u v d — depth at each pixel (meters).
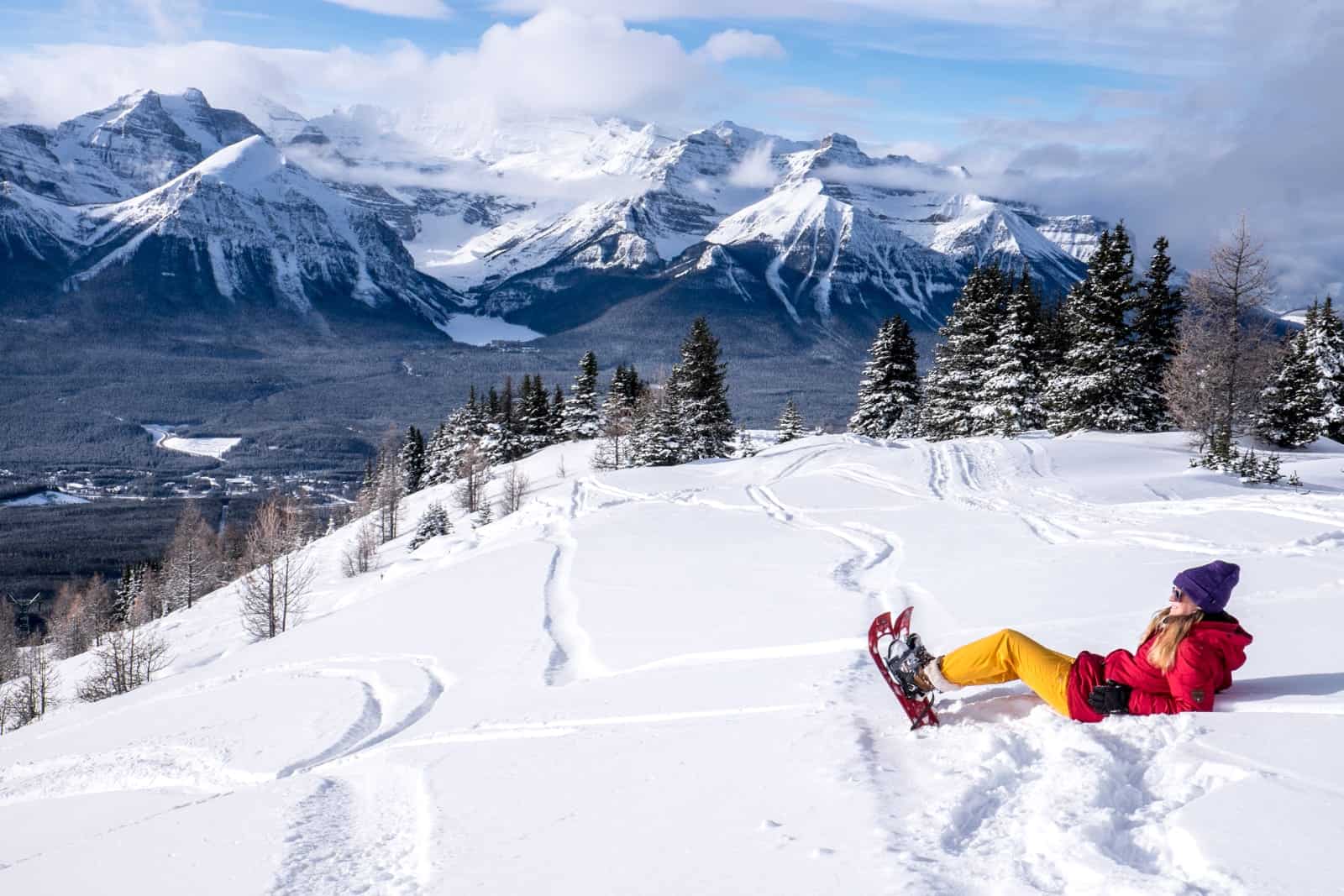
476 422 94.56
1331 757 3.69
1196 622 4.41
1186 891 2.77
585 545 19.12
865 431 61.09
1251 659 5.45
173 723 10.35
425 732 7.60
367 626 14.41
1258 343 37.03
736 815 4.03
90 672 44.59
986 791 3.91
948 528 17.47
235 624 50.56
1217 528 14.12
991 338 54.78
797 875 3.31
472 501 69.69
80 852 4.91
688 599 12.48
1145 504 18.75
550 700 7.84
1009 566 11.77
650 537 19.64
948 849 3.37
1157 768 3.85
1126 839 3.26
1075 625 7.55
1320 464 31.47
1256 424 42.38
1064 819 3.41
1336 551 10.09
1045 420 51.06
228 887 4.09
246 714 9.89
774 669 7.32
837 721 5.28
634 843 3.90
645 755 5.27
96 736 10.80
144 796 7.56
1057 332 54.34
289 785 5.82
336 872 4.18
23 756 10.66
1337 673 4.90
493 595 14.97
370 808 5.21
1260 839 3.06
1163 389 44.72
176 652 46.50
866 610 9.71
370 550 61.12
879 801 3.89
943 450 35.56
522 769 5.43
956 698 5.35
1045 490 25.31
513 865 3.88
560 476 70.88
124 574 95.38
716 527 20.80
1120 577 9.85
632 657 9.44
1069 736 4.32
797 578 13.17
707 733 5.54
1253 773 3.58
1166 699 4.48
